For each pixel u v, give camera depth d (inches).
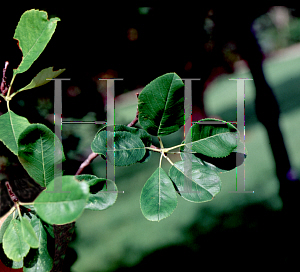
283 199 58.5
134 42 80.2
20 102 38.7
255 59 52.9
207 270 70.9
